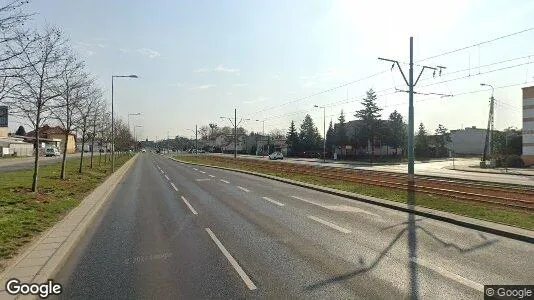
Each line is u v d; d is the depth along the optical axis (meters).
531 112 49.09
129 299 5.77
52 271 6.87
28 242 8.69
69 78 21.52
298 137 101.12
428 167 50.22
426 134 95.75
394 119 82.38
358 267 7.26
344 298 5.78
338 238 9.58
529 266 7.32
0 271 6.74
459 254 8.15
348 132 89.44
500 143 64.00
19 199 13.77
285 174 31.20
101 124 39.00
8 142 68.94
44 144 84.25
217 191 20.22
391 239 9.48
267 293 5.96
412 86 25.25
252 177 30.00
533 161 48.78
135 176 31.28
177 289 6.15
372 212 13.52
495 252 8.30
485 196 16.41
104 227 11.02
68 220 11.34
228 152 137.88
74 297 5.85
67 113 22.22
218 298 5.78
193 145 180.00
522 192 18.88
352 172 33.22
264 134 149.62
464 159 81.75
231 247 8.73
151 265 7.41
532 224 10.85
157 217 12.61
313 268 7.20
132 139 113.44
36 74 15.22
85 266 7.37
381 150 83.75
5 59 9.28
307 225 11.20
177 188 21.86
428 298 5.79
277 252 8.29
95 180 25.00
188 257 7.95
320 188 20.33
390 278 6.64
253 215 12.90
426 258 7.84
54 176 23.58
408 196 17.02
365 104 74.94
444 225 11.28
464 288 6.20
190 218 12.40
